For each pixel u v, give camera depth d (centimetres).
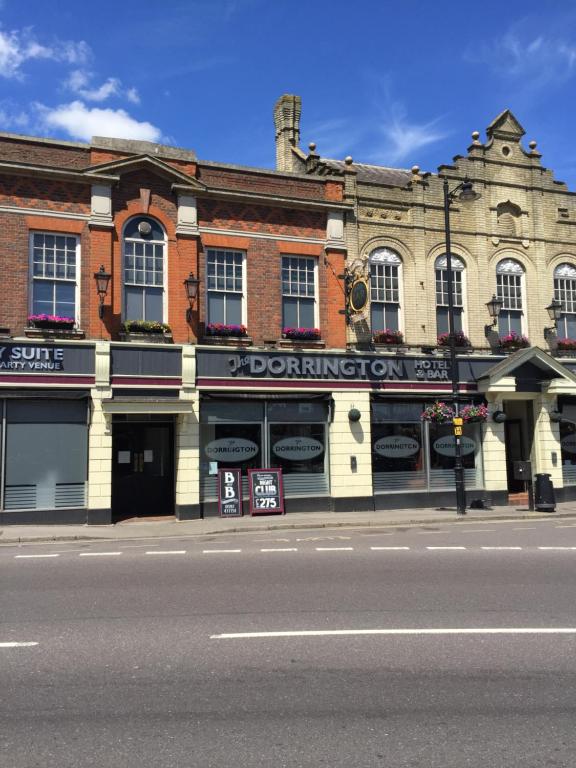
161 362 1731
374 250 2041
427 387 1995
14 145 1678
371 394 1938
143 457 1802
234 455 1812
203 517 1748
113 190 1759
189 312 1780
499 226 2200
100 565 1036
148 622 698
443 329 2086
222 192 1853
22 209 1670
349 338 1953
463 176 2162
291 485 1858
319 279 1962
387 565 1026
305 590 847
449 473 2023
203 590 848
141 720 455
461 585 876
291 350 1864
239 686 518
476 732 435
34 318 1638
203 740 424
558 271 2266
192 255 1816
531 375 2094
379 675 541
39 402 1636
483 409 1856
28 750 411
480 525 1630
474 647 613
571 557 1092
